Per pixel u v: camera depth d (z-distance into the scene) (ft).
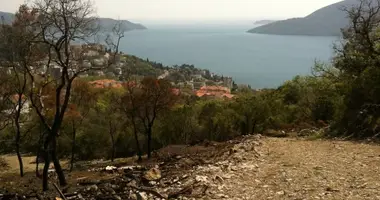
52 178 87.92
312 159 50.70
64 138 162.91
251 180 39.78
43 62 76.18
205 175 41.65
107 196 35.63
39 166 146.51
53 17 62.03
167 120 161.17
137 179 44.19
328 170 42.80
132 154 175.83
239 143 72.02
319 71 130.31
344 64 99.66
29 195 47.03
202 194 34.27
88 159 172.76
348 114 81.10
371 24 92.84
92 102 157.48
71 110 121.80
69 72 69.15
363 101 80.33
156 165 59.82
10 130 163.32
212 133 161.89
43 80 74.23
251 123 150.10
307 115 127.95
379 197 30.81
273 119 141.90
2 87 99.14
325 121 111.45
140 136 171.53
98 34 69.05
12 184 83.46
